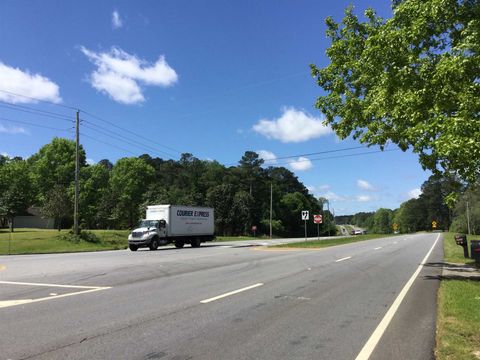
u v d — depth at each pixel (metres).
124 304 9.63
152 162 127.19
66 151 83.44
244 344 6.61
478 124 9.41
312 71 17.56
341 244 38.66
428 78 11.29
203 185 110.44
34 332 7.18
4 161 91.69
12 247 34.38
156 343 6.60
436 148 10.04
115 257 24.41
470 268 17.59
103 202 74.12
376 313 8.87
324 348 6.43
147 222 35.06
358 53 16.20
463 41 10.22
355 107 16.09
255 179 116.19
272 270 16.75
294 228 122.44
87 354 6.04
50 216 54.97
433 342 6.75
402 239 53.69
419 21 11.22
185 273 15.67
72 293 11.06
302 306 9.54
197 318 8.31
